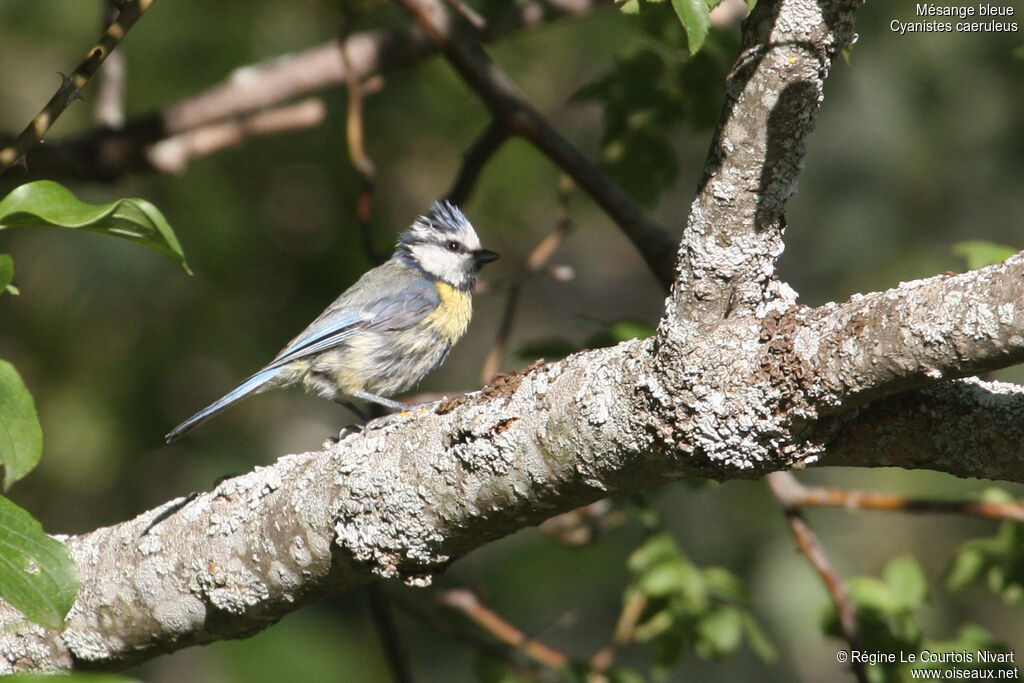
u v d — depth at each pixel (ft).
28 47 43.83
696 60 30.27
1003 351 11.67
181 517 19.43
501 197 48.37
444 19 30.99
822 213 45.75
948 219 45.42
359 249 46.57
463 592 32.53
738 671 47.83
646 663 50.93
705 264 13.78
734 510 46.21
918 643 28.07
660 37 29.94
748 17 13.82
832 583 27.61
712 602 31.53
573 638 48.44
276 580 18.54
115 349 45.11
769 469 14.30
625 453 14.89
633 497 31.07
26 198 15.25
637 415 14.56
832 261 45.93
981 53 44.24
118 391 45.11
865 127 44.98
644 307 65.31
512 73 48.62
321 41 45.85
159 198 44.37
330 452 18.22
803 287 46.93
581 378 15.30
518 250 60.39
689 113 31.35
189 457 46.44
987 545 29.32
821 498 27.99
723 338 13.80
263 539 18.39
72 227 15.05
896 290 12.91
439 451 16.60
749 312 13.82
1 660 20.42
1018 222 44.83
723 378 13.79
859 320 12.96
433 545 17.29
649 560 30.83
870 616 28.53
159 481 46.24
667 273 29.76
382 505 17.19
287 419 50.98
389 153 47.26
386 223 47.47
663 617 30.63
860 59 44.62
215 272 45.32
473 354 59.98
